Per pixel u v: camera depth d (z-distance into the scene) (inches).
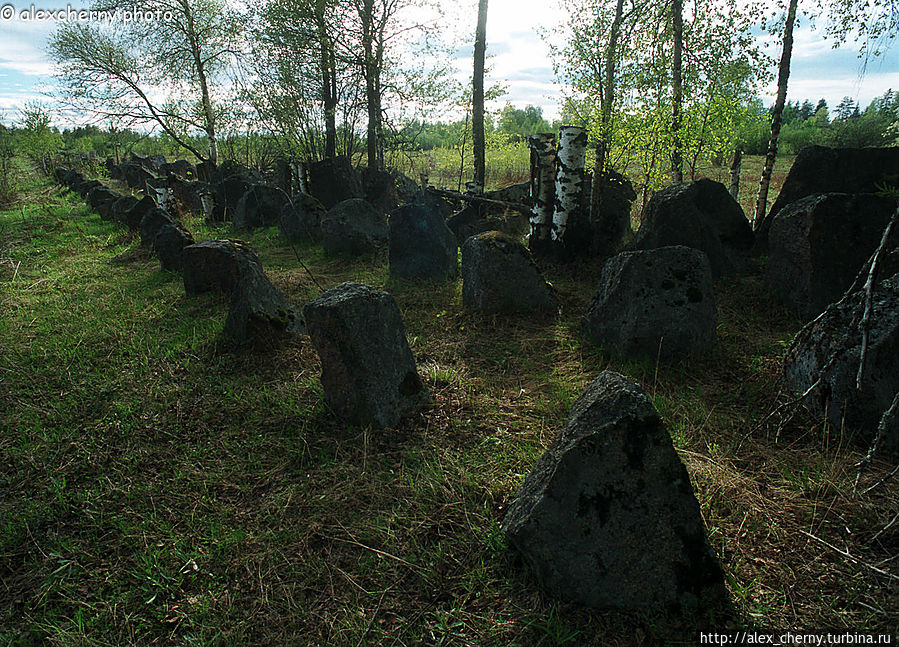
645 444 85.2
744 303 217.9
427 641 83.0
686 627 80.4
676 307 170.6
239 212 497.4
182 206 624.4
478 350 192.7
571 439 90.3
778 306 209.6
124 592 95.5
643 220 280.2
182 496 119.4
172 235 316.5
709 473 114.9
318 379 167.9
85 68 636.7
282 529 107.8
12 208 668.1
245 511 114.3
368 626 85.7
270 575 97.1
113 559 103.6
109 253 387.5
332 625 86.6
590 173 341.1
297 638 84.7
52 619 90.7
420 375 167.5
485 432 138.6
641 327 172.6
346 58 523.5
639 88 326.3
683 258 175.0
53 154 1152.2
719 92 343.3
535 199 304.7
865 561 91.0
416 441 135.7
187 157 1338.6
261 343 192.5
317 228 409.4
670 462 84.7
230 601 92.1
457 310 232.4
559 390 158.6
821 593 85.7
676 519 83.4
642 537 83.8
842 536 97.4
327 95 574.2
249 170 741.3
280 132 613.9
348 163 559.2
